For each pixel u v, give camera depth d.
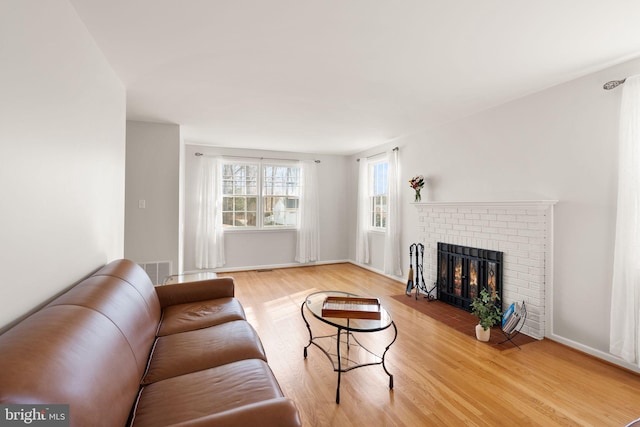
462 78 2.72
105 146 2.30
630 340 2.29
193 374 1.49
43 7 1.40
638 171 2.27
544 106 2.97
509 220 3.20
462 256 3.76
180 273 4.71
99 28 1.93
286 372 2.31
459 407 1.92
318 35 2.04
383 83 2.83
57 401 0.83
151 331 1.85
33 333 0.99
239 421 0.98
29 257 1.29
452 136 4.05
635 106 2.28
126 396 1.21
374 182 5.99
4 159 1.13
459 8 1.76
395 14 1.81
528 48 2.21
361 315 2.20
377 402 1.96
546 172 2.96
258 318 3.43
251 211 6.02
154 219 4.12
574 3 1.71
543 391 2.09
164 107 3.50
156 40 2.08
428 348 2.72
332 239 6.71
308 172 6.31
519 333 3.04
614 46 2.18
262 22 1.89
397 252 5.08
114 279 1.77
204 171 5.55
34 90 1.33
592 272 2.61
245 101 3.30
